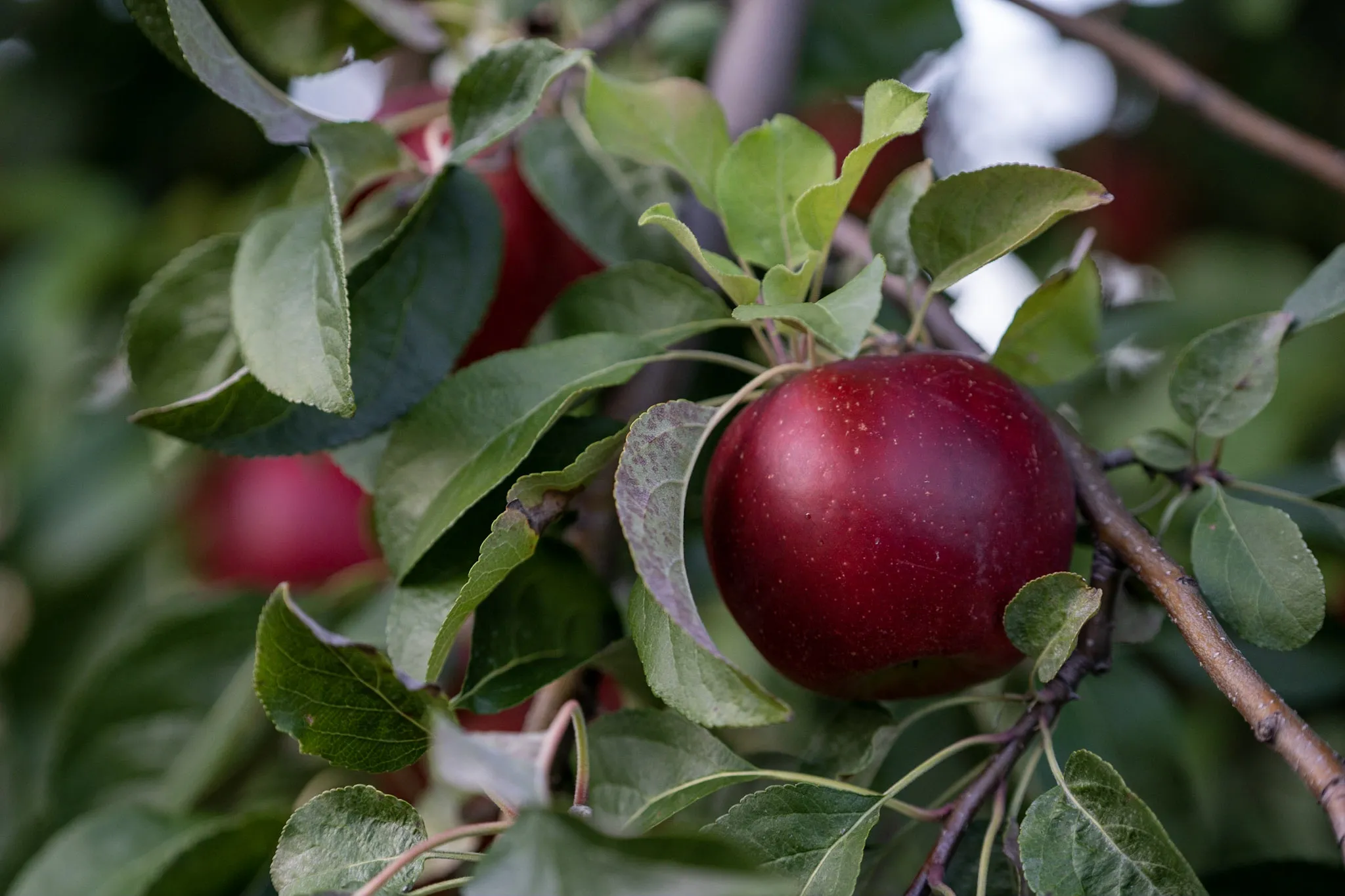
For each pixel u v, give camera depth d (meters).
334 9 0.98
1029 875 0.80
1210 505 0.86
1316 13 1.33
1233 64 1.36
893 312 0.98
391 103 0.98
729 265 0.84
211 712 0.97
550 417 0.84
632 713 0.84
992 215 0.84
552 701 0.89
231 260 0.91
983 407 0.82
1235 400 0.87
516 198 0.96
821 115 1.08
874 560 0.81
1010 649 0.83
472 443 0.85
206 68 0.85
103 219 1.19
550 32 1.02
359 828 0.81
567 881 0.75
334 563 1.00
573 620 0.87
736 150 0.86
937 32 1.08
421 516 0.85
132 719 0.97
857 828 0.81
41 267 1.16
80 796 0.96
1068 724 0.95
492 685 0.85
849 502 0.81
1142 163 1.35
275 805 0.96
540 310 0.96
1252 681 0.80
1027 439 0.82
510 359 0.86
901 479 0.81
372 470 0.89
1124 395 1.17
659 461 0.81
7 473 1.11
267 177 1.27
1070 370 0.89
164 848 0.93
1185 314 1.20
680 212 0.94
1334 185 1.01
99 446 1.10
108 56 1.29
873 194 1.07
